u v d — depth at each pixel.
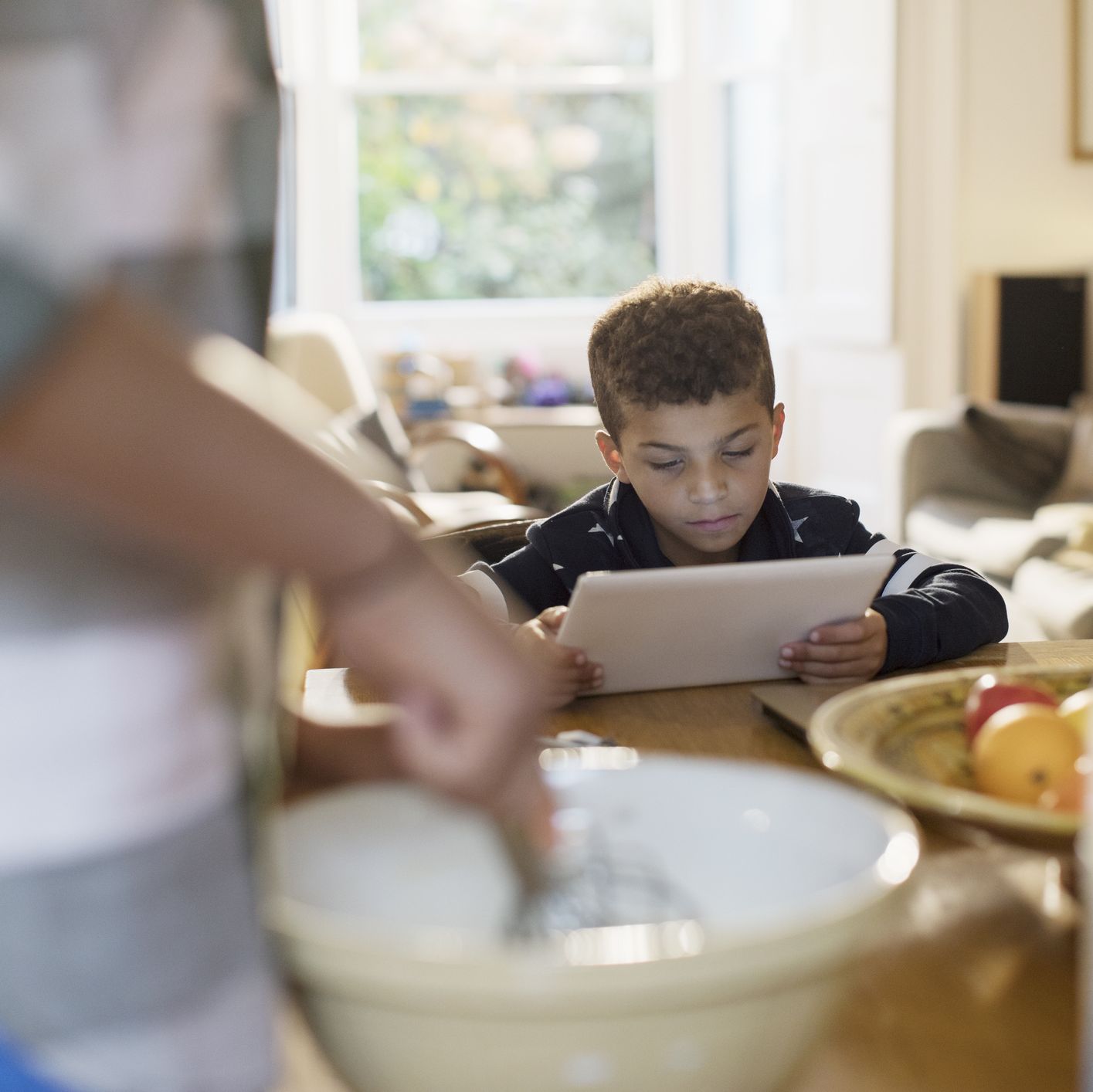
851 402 5.13
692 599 0.99
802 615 1.04
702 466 1.35
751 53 5.48
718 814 0.54
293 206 5.40
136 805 0.36
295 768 0.56
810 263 5.21
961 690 0.79
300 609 0.81
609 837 0.54
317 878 0.48
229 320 0.40
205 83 0.38
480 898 0.50
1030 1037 0.49
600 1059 0.38
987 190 4.99
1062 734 0.67
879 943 0.57
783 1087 0.43
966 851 0.67
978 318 4.85
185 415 0.31
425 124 5.55
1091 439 3.94
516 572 1.44
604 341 1.44
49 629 0.35
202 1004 0.38
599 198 5.66
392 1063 0.39
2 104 0.33
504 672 0.37
